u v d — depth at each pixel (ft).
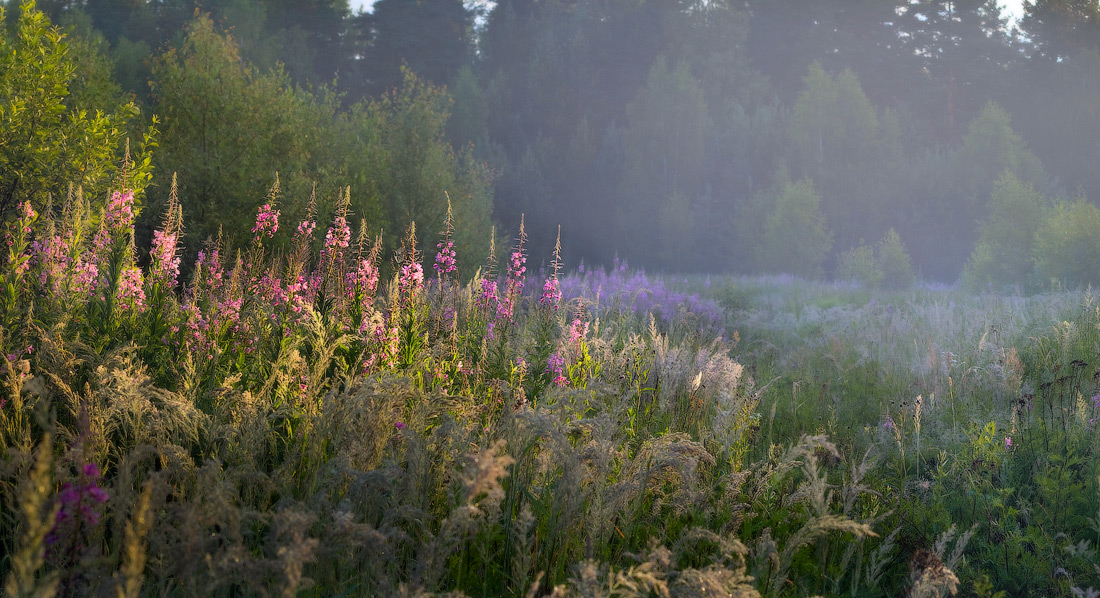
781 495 13.94
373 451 11.37
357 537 9.39
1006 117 154.81
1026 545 14.01
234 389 12.68
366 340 14.66
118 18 183.11
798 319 52.90
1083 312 35.60
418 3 253.03
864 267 89.40
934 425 21.15
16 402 10.60
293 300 15.72
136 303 15.44
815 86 173.27
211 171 46.75
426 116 74.79
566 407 13.10
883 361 31.78
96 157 25.64
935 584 10.77
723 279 97.04
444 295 18.48
